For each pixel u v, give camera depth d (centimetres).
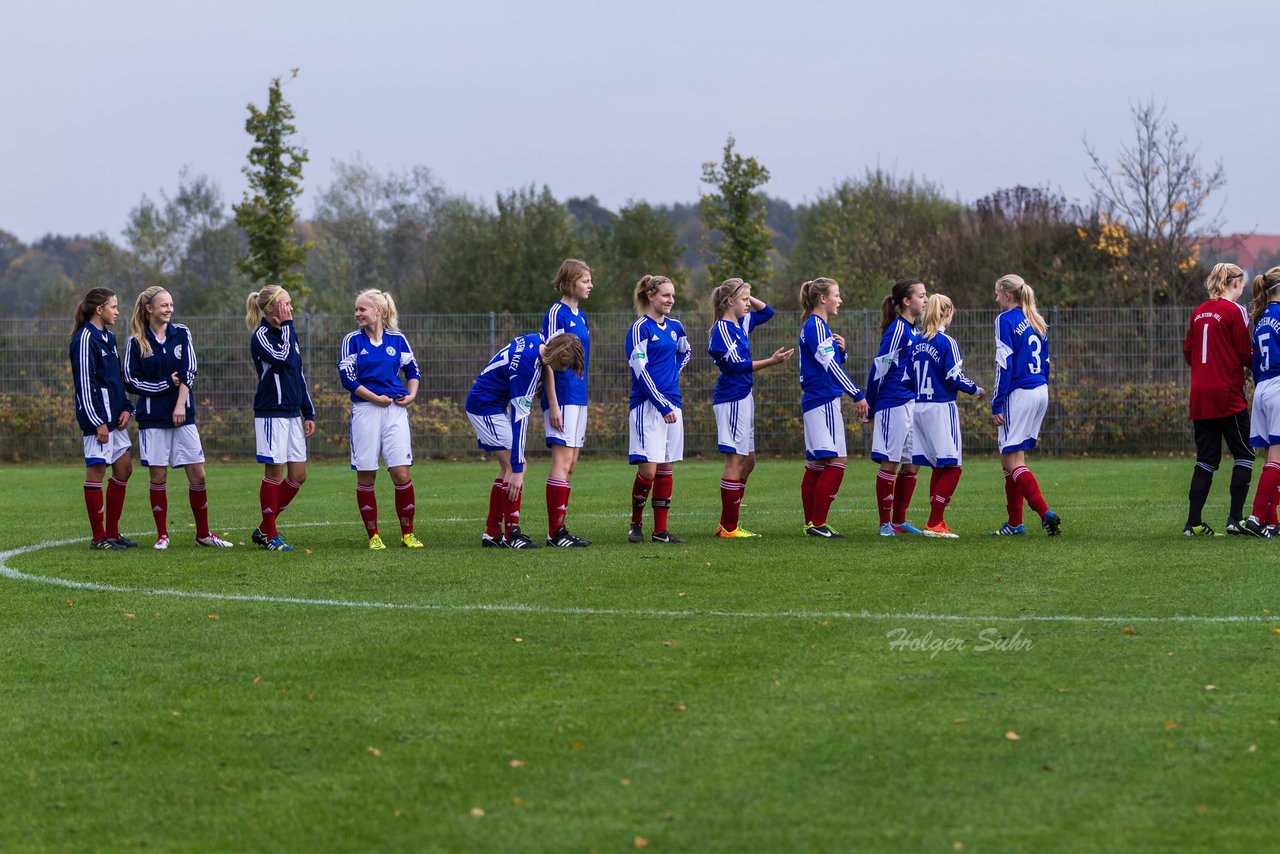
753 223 6019
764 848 801
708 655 1292
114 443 2178
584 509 2822
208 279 10869
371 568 1900
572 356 2095
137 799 908
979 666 1233
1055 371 4631
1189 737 1000
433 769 956
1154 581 1689
